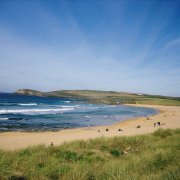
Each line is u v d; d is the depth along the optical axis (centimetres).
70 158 887
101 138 1416
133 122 3531
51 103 10331
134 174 561
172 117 4466
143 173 616
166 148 1044
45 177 566
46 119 3809
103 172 608
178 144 1127
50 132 2420
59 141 1802
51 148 1052
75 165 664
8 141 1798
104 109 7219
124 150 1152
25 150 1000
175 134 1700
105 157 935
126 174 555
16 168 629
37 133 2298
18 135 2144
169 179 495
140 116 4875
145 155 830
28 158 759
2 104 7569
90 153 1003
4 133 2262
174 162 728
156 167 695
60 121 3591
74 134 2231
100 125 3192
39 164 704
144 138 1460
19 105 7625
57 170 624
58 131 2512
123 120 3916
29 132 2425
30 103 9300
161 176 523
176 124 3167
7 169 566
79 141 1321
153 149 1066
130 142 1330
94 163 762
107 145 1219
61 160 816
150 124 3216
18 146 1568
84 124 3291
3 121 3366
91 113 5303
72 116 4403
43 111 5491
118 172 577
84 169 604
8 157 703
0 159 638
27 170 603
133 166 677
